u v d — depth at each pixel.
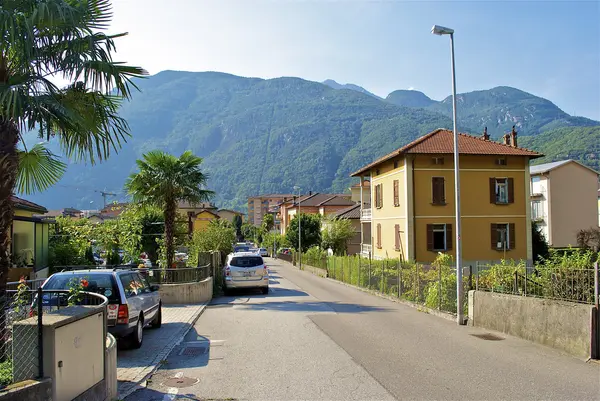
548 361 8.60
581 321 8.91
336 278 32.72
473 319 12.65
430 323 13.15
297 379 7.63
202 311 16.34
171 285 18.39
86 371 5.62
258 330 12.33
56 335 4.96
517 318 10.85
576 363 8.45
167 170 22.12
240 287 22.58
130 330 9.68
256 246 111.12
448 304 14.59
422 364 8.48
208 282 19.98
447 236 33.31
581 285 9.42
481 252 33.75
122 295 9.70
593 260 11.97
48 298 9.23
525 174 34.44
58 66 7.66
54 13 6.98
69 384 5.20
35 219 21.14
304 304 18.17
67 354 5.18
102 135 8.36
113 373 6.57
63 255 24.28
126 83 8.14
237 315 15.29
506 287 11.91
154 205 22.64
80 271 10.16
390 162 36.34
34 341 4.86
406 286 18.45
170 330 12.36
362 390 6.98
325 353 9.48
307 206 85.62
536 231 36.25
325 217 63.00
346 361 8.78
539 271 11.03
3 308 6.46
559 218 42.16
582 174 42.84
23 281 6.77
